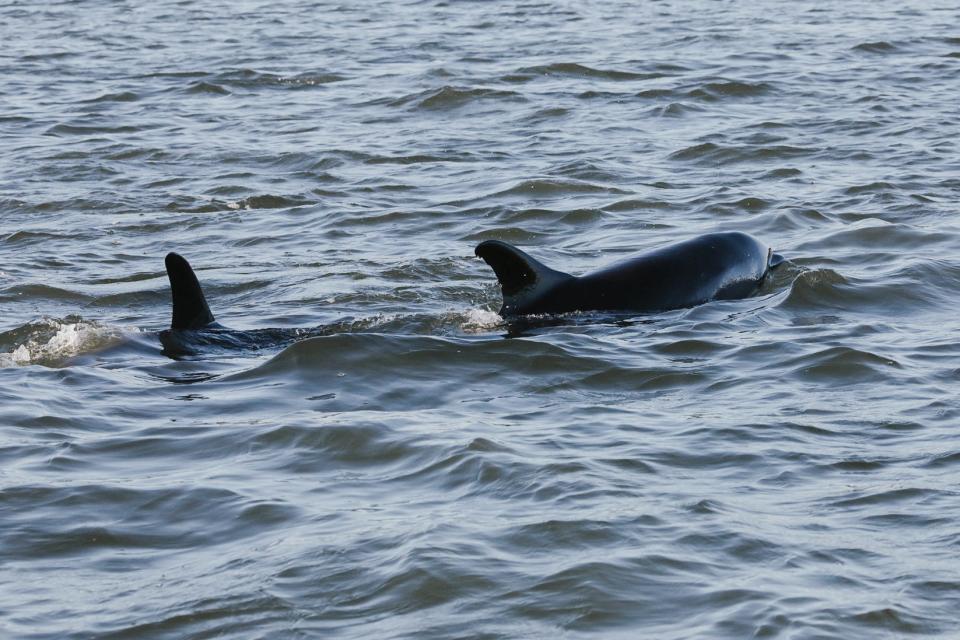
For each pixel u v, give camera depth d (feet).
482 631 51.93
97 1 384.88
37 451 74.54
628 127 195.00
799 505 63.98
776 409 79.66
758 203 146.10
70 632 52.90
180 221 149.07
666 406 81.41
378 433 75.31
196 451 74.28
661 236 135.44
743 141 180.86
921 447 71.87
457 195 156.76
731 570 56.70
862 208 141.38
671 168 167.94
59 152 185.47
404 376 88.07
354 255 131.95
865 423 76.38
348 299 114.73
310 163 176.96
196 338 100.12
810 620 52.03
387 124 203.62
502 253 105.50
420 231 142.00
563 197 153.99
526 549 58.70
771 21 302.25
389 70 248.73
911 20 296.10
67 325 103.86
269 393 85.40
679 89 219.00
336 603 54.39
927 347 92.53
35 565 59.67
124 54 280.72
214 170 174.50
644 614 53.26
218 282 122.62
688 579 55.88
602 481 66.80
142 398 85.30
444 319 104.47
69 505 66.18
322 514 63.87
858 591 54.54
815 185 153.89
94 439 76.74
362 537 60.39
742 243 114.73
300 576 56.70
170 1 383.65
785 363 89.30
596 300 106.63
